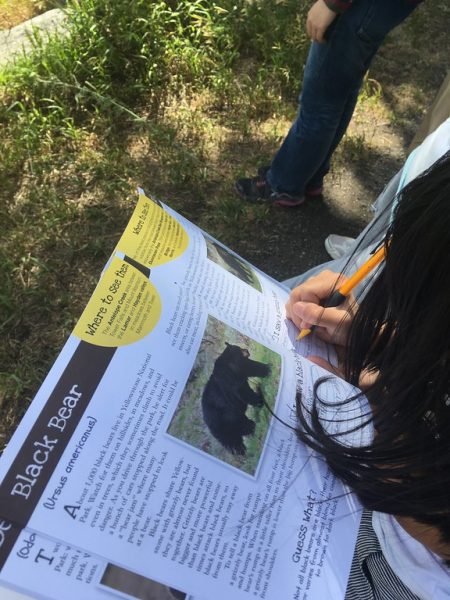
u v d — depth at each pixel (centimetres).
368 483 55
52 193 186
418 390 50
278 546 54
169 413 56
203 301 68
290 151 182
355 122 232
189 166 201
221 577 51
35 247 175
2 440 145
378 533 64
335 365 77
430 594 59
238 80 232
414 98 244
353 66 154
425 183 47
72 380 53
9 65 210
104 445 51
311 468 60
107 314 59
